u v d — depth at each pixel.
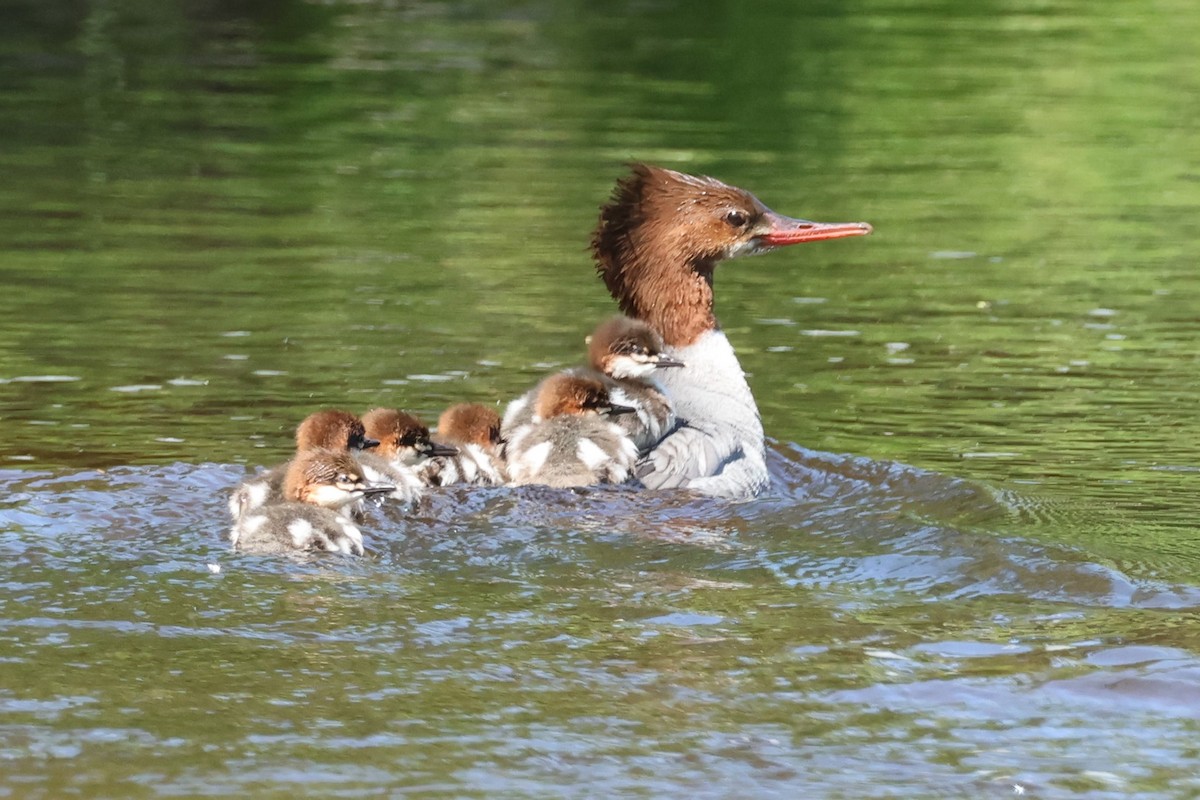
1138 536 11.57
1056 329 18.48
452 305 18.53
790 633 9.35
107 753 7.82
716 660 9.00
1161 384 16.38
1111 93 32.81
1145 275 21.09
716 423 13.09
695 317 14.02
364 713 8.30
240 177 24.95
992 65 35.12
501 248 21.19
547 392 12.38
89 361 16.06
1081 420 15.13
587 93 31.75
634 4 41.81
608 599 9.88
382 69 33.56
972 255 22.03
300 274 19.73
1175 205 25.05
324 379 15.66
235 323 17.61
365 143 27.45
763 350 17.55
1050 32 38.94
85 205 22.98
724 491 12.31
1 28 36.50
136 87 31.36
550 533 11.01
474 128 28.67
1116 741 8.15
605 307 18.56
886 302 19.67
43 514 11.25
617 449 12.02
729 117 30.08
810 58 35.59
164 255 20.45
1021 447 14.26
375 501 11.38
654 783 7.69
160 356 16.30
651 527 11.19
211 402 14.84
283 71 33.16
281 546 10.53
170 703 8.35
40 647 8.98
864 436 14.61
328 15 39.47
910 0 42.66
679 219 13.93
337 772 7.70
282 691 8.52
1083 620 9.60
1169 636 9.33
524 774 7.74
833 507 11.78
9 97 30.12
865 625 9.51
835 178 26.05
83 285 18.95
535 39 37.16
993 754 8.01
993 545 10.96
